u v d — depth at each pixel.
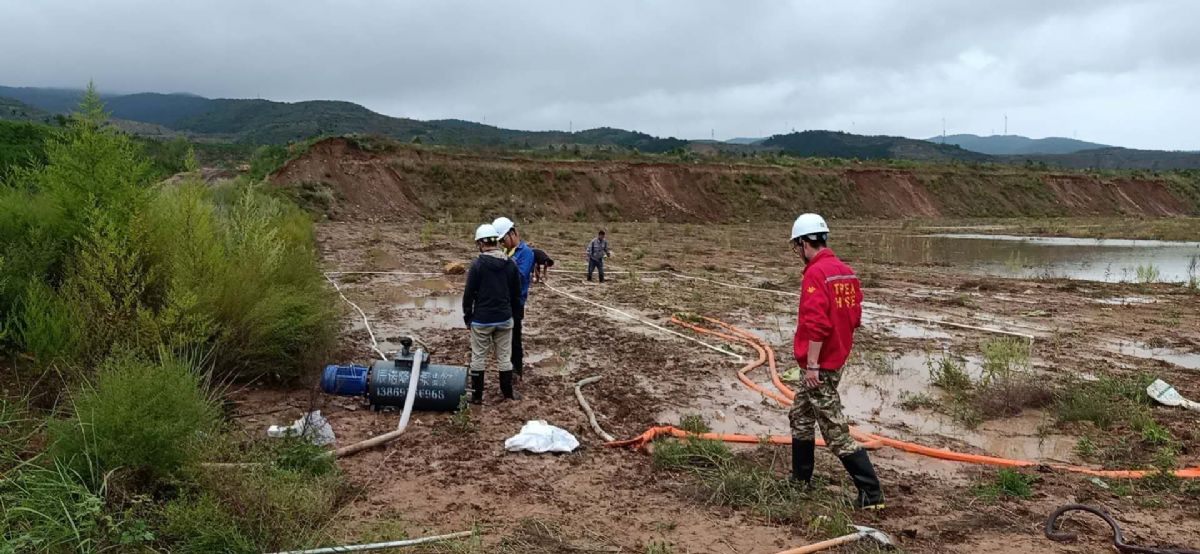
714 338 11.64
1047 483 5.80
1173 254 31.28
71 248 7.38
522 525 4.69
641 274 20.27
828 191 63.34
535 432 6.23
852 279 5.13
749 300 15.84
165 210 7.93
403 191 45.75
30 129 26.94
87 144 7.51
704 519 4.94
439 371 7.04
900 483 5.77
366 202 43.00
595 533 4.65
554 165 53.47
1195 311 15.57
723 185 58.94
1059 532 4.83
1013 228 50.31
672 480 5.65
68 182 7.45
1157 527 5.01
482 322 7.21
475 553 4.25
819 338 5.04
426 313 12.96
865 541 4.59
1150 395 8.27
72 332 6.14
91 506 3.91
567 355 9.95
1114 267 25.95
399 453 5.94
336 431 6.36
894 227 51.69
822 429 5.21
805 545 4.55
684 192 56.72
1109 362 10.45
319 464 5.25
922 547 4.62
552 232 37.72
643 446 6.34
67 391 5.54
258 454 5.08
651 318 13.34
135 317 6.66
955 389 8.76
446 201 46.50
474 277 7.20
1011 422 7.66
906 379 9.35
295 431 5.53
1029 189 75.50
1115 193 80.56
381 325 11.56
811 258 5.24
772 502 5.16
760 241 36.22
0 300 6.49
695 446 6.09
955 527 4.92
